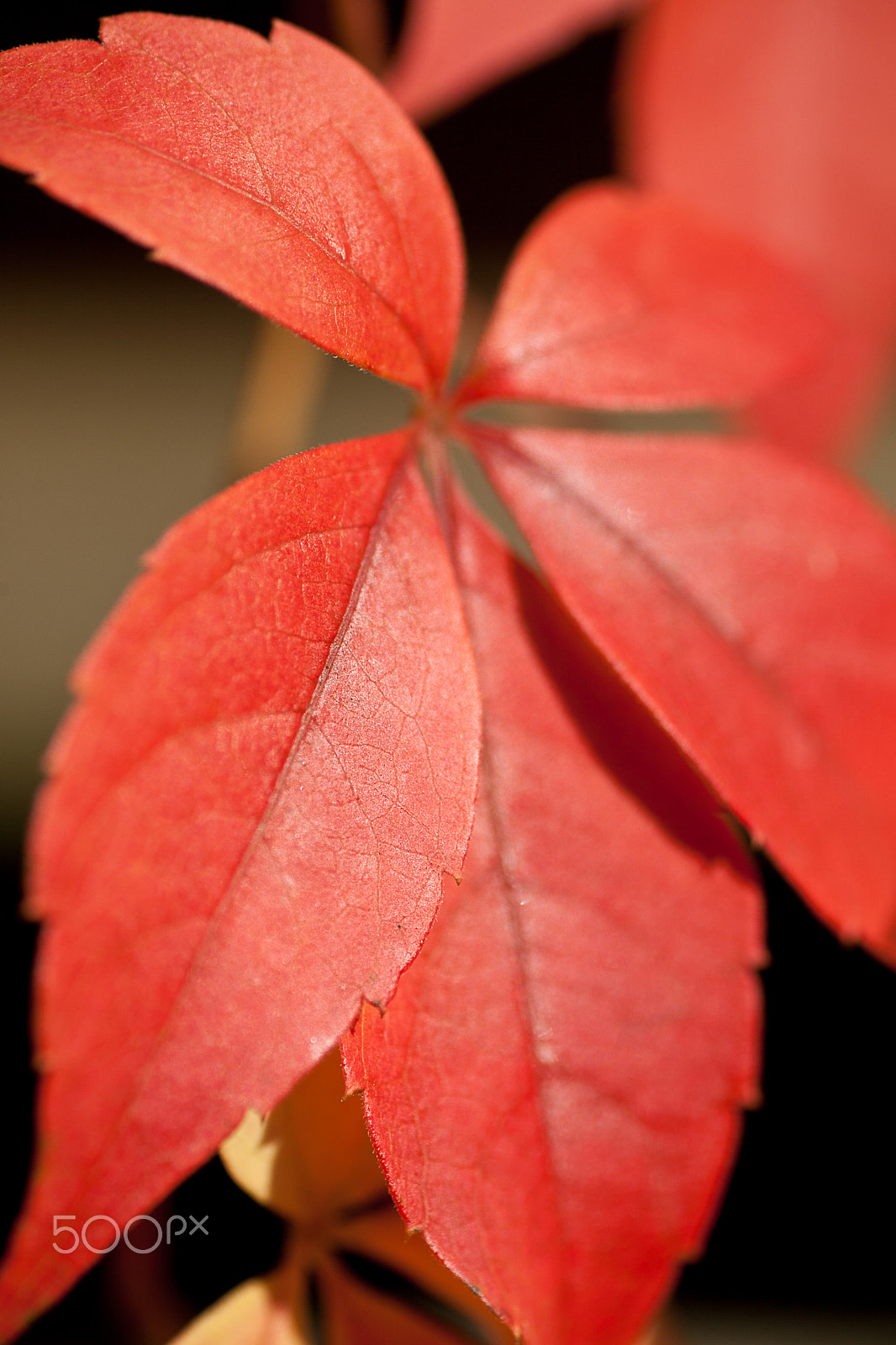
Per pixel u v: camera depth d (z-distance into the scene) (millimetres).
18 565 723
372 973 243
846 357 325
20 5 323
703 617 281
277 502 249
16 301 688
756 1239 540
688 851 271
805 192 322
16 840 612
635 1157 263
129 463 729
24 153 243
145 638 240
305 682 246
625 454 285
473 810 249
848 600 288
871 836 281
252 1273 303
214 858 240
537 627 273
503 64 313
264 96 255
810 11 322
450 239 268
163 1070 236
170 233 245
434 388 268
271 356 366
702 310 297
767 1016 541
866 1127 542
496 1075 259
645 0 320
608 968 265
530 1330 256
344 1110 274
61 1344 401
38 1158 233
